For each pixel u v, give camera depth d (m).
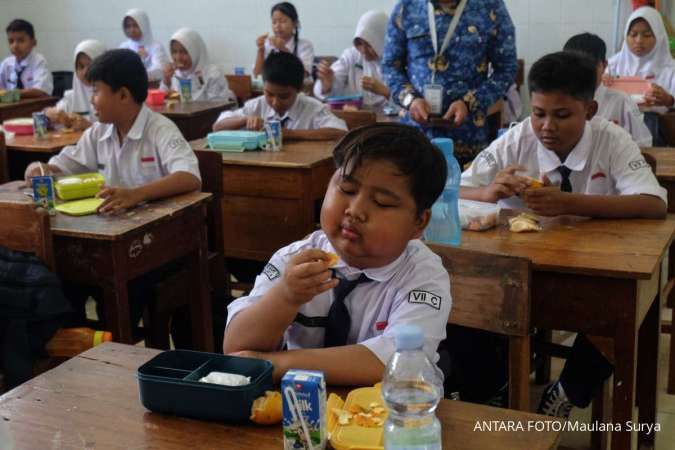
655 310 2.02
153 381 1.06
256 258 3.14
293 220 3.03
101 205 2.30
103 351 1.30
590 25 5.43
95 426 1.05
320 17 6.16
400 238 1.16
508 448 0.97
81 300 2.43
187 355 1.13
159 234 2.28
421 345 0.92
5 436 0.88
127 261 2.16
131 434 1.02
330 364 1.15
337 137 3.44
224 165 3.09
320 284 1.14
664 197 2.12
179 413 1.06
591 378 1.91
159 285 2.42
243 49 6.54
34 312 1.87
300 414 0.94
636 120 3.48
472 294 1.53
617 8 5.33
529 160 2.32
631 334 1.72
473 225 2.04
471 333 1.86
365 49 5.36
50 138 3.84
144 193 2.38
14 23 6.47
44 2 7.14
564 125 2.13
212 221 2.79
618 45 5.38
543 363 2.56
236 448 0.98
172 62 6.23
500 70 3.19
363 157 1.13
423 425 0.92
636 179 2.15
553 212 2.05
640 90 4.12
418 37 3.12
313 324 1.32
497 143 2.37
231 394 1.03
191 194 2.52
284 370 1.15
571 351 1.97
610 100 3.50
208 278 2.56
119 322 2.15
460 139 3.16
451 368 1.83
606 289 1.72
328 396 1.12
